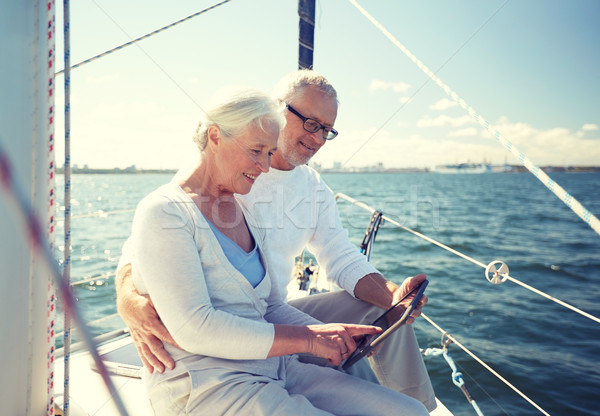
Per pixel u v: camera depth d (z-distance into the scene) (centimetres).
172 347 117
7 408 100
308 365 137
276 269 178
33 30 98
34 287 103
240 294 126
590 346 564
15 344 100
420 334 414
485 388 360
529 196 3950
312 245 191
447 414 188
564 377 467
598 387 444
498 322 657
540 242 1641
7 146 92
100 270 773
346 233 192
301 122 167
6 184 50
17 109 94
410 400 125
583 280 1095
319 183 188
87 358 178
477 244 1535
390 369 157
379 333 146
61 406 141
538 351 543
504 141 125
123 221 1491
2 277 94
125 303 121
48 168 104
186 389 113
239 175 127
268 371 122
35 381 107
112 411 144
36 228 54
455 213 2588
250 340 115
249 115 121
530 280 1102
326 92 169
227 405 112
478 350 545
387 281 170
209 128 124
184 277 112
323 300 175
